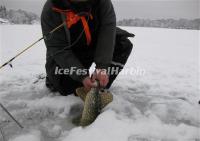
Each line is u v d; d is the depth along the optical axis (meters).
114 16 1.53
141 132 1.26
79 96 1.56
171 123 1.40
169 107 1.58
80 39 1.56
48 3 1.49
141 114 1.48
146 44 5.04
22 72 2.31
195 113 1.50
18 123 1.34
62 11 1.43
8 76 2.17
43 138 1.26
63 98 1.65
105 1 1.49
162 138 1.23
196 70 2.70
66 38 1.49
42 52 3.62
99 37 1.52
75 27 1.50
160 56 3.61
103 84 1.43
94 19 1.51
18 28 8.56
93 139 1.20
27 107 1.58
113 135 1.22
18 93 1.78
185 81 2.21
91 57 1.69
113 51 1.58
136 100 1.68
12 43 4.56
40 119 1.44
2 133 1.30
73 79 1.57
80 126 1.32
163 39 6.17
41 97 1.71
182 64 3.03
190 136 1.25
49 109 1.55
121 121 1.33
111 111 1.40
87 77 1.45
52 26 1.48
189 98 1.76
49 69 1.66
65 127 1.36
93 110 1.35
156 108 1.55
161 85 2.05
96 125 1.29
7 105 1.60
